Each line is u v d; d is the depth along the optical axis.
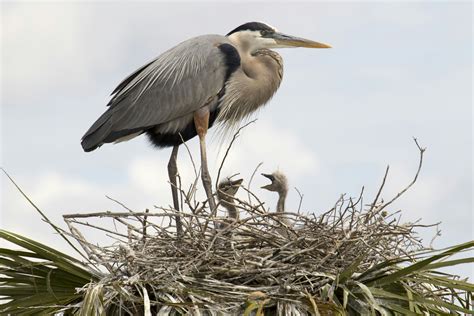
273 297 10.69
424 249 11.49
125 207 11.34
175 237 11.30
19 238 11.02
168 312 10.52
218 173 12.16
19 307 11.28
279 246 11.49
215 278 11.14
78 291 10.57
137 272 10.95
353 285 10.98
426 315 11.48
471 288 11.20
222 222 11.41
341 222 11.45
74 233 11.19
